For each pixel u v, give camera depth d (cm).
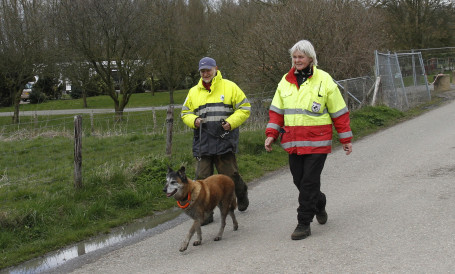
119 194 673
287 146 459
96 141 1188
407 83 1684
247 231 512
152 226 593
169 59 3419
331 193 634
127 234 566
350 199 586
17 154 1052
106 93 2734
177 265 423
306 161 450
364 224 471
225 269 388
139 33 2394
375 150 934
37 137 1323
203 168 564
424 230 429
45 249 527
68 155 1012
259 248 436
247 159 931
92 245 534
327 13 1543
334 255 390
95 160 920
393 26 3216
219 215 611
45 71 2417
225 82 561
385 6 3088
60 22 2292
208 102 554
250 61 1609
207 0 3369
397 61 1580
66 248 532
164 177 763
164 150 972
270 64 1570
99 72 2494
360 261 370
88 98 4266
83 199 665
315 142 446
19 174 845
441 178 634
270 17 1608
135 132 1429
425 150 856
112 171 746
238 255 423
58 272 452
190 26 3353
